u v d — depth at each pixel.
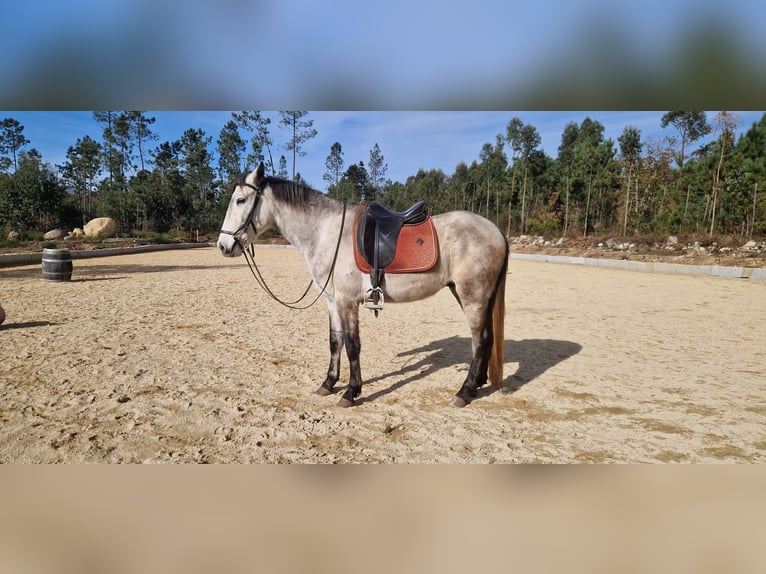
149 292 9.59
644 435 3.16
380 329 6.76
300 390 4.04
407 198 54.94
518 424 3.36
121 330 6.10
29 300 8.14
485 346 3.77
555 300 9.39
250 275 13.45
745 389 4.10
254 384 4.16
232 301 8.79
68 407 3.52
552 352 5.41
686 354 5.30
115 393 3.84
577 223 31.33
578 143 37.69
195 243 28.88
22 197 24.80
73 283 10.62
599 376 4.50
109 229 27.19
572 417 3.49
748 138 19.86
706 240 18.19
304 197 3.80
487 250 3.64
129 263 16.56
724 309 8.22
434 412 3.59
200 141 41.22
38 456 2.77
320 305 8.59
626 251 20.25
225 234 3.83
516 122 34.22
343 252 3.66
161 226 33.91
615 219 32.44
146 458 2.77
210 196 41.56
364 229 3.58
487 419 3.45
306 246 3.86
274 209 3.85
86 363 4.63
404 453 2.89
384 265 3.51
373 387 4.18
